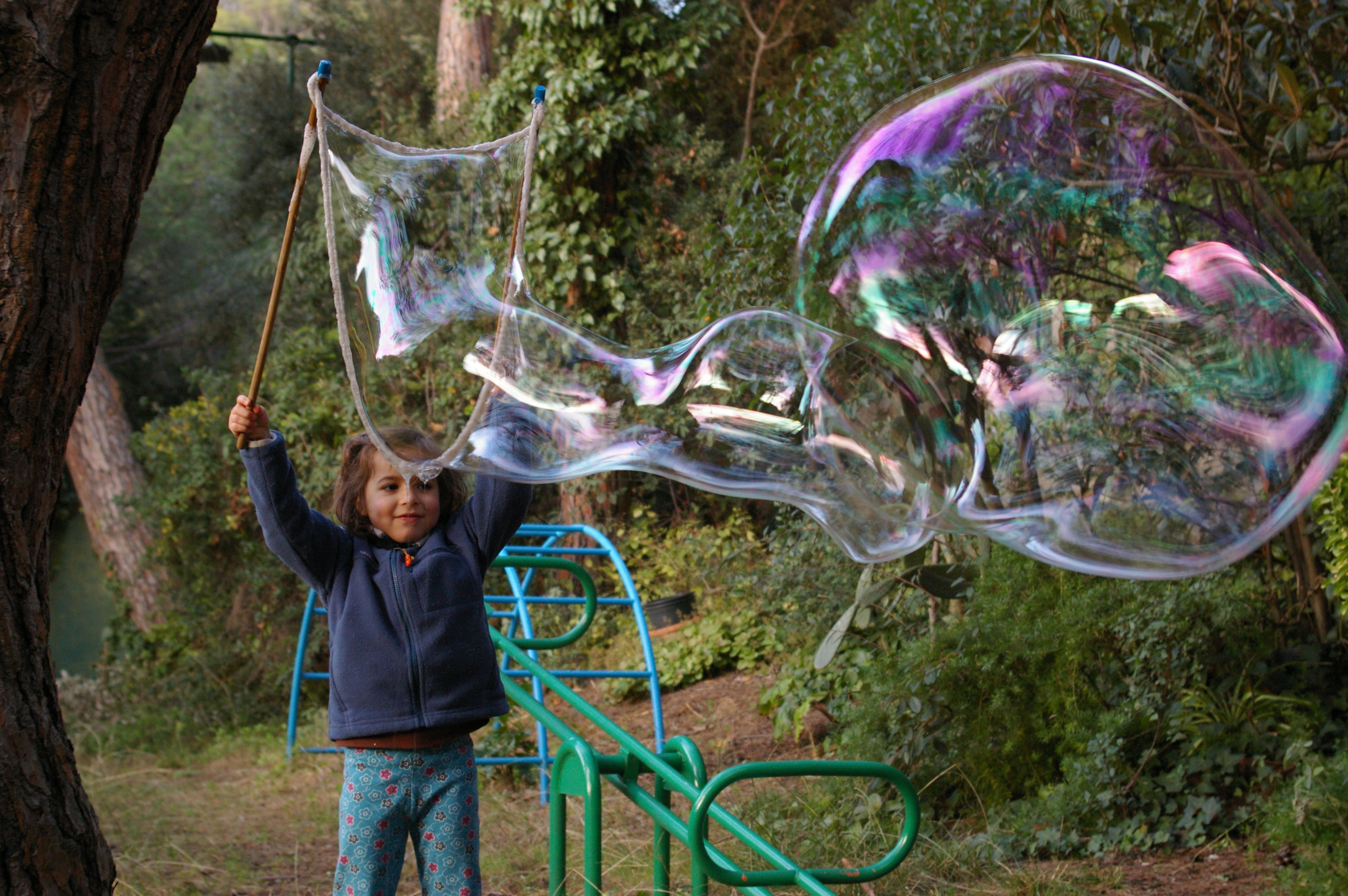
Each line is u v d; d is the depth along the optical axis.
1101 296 1.96
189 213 14.39
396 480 2.25
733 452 2.09
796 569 5.54
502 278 1.92
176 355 13.77
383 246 1.79
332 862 4.20
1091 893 3.36
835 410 2.10
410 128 9.76
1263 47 3.40
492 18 10.19
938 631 4.42
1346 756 3.53
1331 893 3.06
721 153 9.53
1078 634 4.05
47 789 1.76
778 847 3.70
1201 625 4.02
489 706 2.22
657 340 8.34
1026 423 1.97
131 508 9.62
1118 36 3.44
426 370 7.52
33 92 1.72
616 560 5.29
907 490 2.04
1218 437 1.89
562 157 8.07
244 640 8.66
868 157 2.13
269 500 2.13
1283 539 4.63
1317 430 1.84
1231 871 3.45
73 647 10.88
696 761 2.48
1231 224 1.94
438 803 2.16
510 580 5.28
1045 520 1.96
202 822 5.03
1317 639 4.27
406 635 2.16
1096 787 3.81
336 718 2.17
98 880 1.82
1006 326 1.99
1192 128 1.97
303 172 1.82
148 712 8.34
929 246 2.04
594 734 6.19
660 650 7.07
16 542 1.77
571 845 4.00
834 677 5.31
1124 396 1.93
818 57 4.89
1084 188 1.99
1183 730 3.97
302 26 13.80
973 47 4.27
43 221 1.75
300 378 9.07
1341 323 1.89
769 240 4.73
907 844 2.09
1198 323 1.92
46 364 1.78
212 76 15.04
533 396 1.95
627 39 8.27
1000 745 4.12
